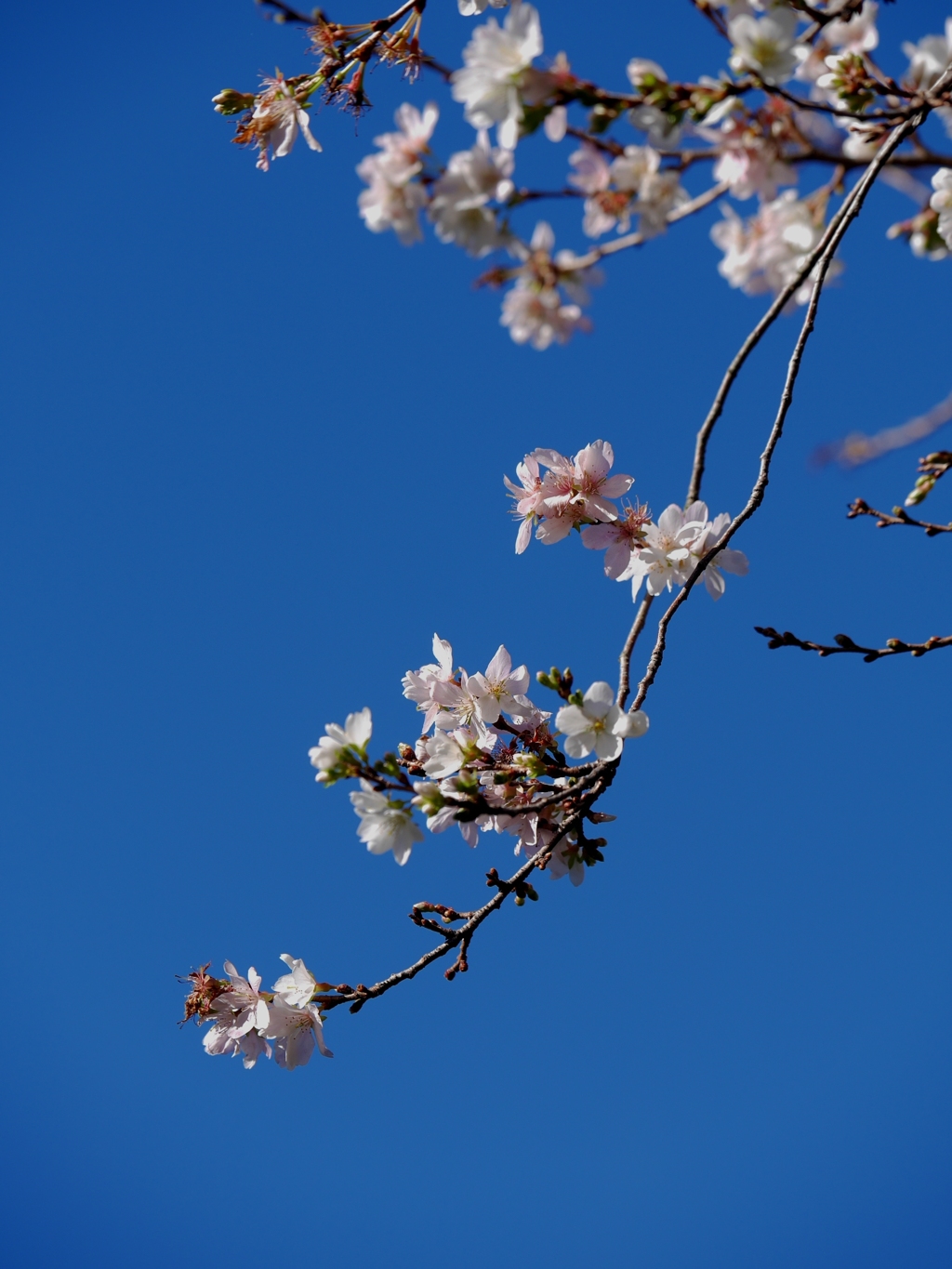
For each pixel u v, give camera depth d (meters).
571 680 3.41
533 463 3.69
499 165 3.14
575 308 5.09
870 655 3.77
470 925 3.41
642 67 2.99
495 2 4.00
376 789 3.13
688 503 3.74
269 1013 3.48
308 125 3.65
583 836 3.49
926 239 4.87
